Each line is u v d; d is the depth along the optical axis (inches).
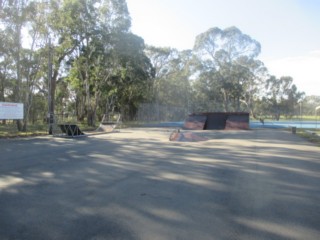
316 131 949.2
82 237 140.3
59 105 1822.1
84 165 327.6
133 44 1174.3
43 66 903.7
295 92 2709.2
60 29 974.4
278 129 1084.5
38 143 558.6
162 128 1144.8
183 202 194.2
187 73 2113.7
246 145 534.0
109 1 1101.7
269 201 198.2
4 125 1190.3
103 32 1096.8
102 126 938.1
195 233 145.2
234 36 2096.5
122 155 404.2
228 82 2050.9
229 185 240.4
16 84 884.0
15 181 252.5
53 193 216.2
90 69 1185.4
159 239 138.3
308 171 299.0
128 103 1713.8
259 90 2608.3
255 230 149.4
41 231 147.5
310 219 165.3
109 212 174.9
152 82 1909.4
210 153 425.7
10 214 171.6
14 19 729.6
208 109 1974.7
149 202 194.1
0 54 770.8
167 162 347.9
